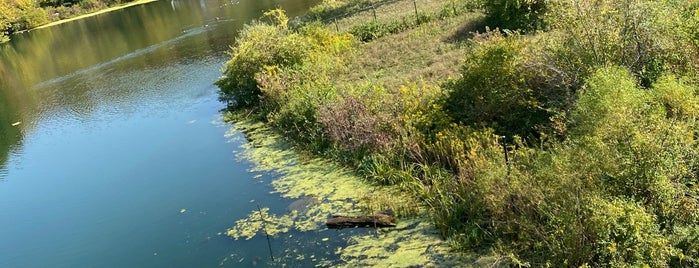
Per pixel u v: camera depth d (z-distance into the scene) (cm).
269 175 1184
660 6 957
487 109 1023
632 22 949
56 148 1775
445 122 1051
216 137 1515
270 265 858
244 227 988
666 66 932
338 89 1428
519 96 1002
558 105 938
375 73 1586
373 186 1035
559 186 690
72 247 1068
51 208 1286
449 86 1155
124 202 1222
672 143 684
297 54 1770
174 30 3906
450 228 834
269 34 1928
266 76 1605
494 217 783
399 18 2283
